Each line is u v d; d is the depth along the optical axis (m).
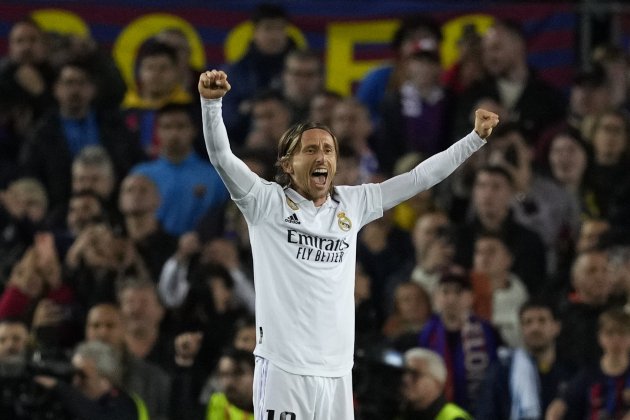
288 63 44.59
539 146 43.88
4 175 42.59
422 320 37.03
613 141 42.72
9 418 32.31
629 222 42.09
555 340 35.66
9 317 36.22
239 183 23.81
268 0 47.34
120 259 38.16
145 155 43.94
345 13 47.34
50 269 37.44
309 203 24.20
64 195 42.72
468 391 35.59
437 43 46.53
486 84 44.75
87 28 46.59
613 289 37.25
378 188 24.83
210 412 32.66
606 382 34.16
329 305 23.95
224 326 36.41
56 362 32.97
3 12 46.28
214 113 23.30
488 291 37.16
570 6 46.84
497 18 47.06
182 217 42.34
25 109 44.34
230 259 38.06
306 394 23.78
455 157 25.02
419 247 39.34
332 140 24.20
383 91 46.16
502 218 39.91
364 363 32.53
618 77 45.81
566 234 41.38
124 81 44.44
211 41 46.97
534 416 34.50
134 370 34.31
